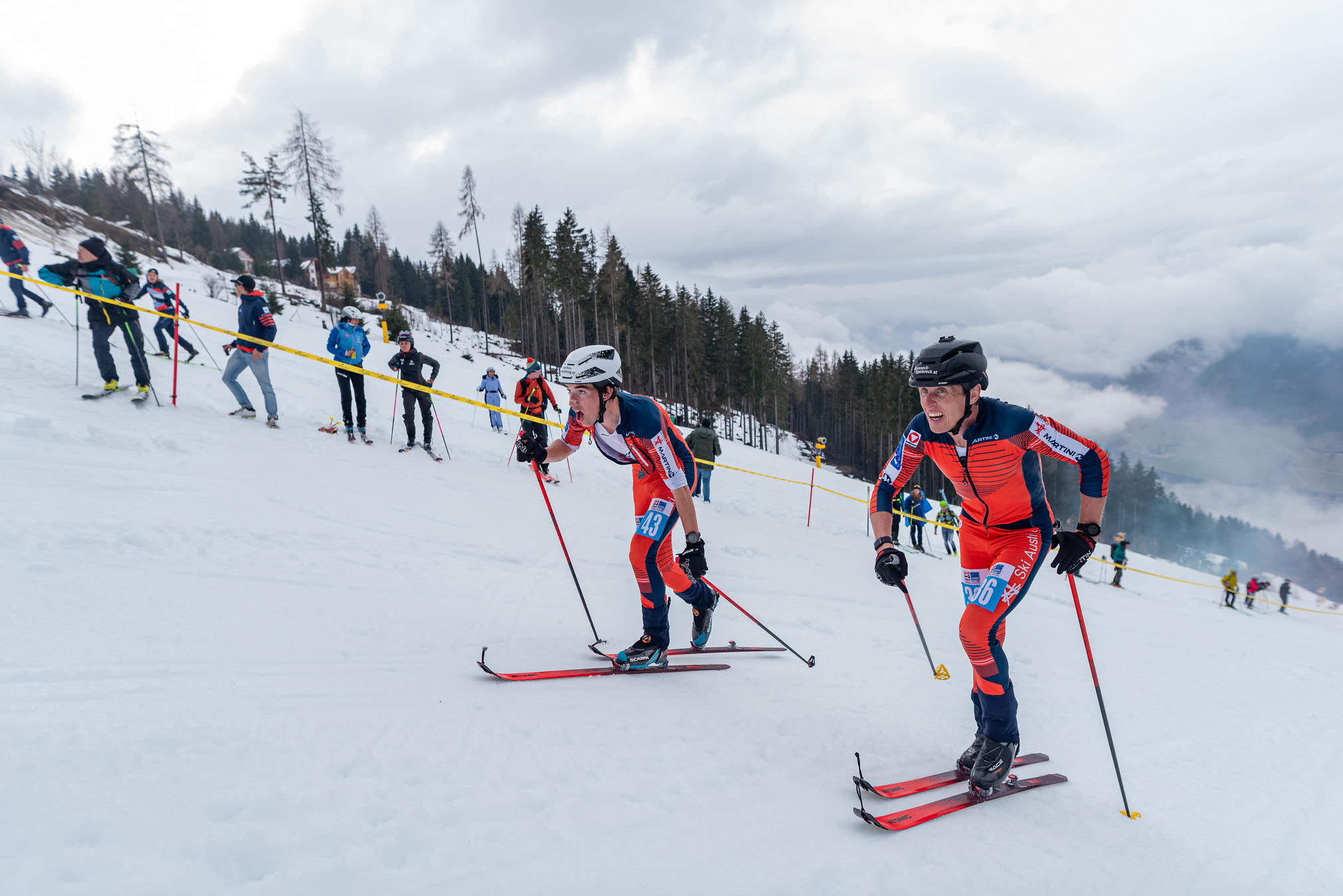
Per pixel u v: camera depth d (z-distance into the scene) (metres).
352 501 5.53
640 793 1.92
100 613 2.55
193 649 2.41
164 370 8.36
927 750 2.62
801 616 4.83
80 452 4.92
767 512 11.97
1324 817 2.56
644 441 2.88
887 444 62.38
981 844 1.94
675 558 3.24
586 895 1.46
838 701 3.03
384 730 2.04
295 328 22.52
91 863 1.29
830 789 2.16
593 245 47.84
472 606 3.60
